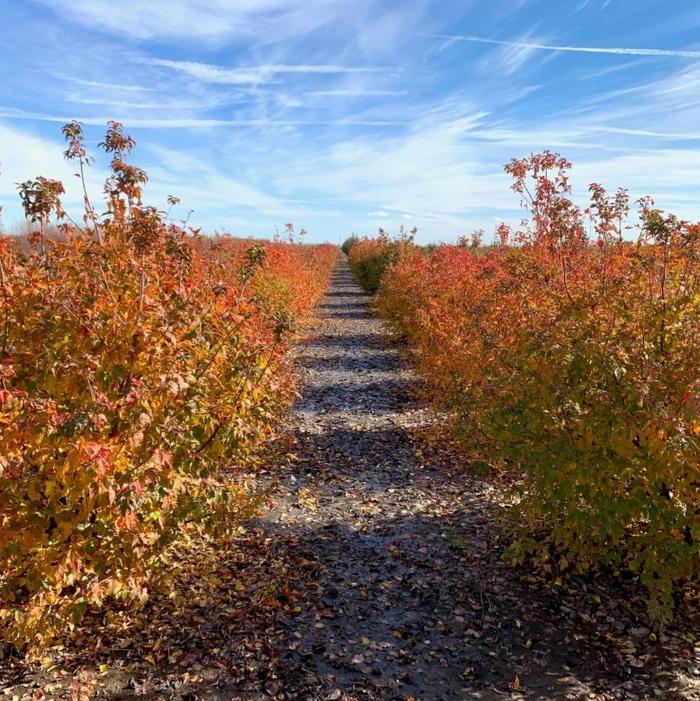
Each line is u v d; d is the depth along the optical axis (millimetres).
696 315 3811
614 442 3496
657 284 4297
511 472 6473
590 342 3658
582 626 3826
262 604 4082
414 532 5211
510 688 3316
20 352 3258
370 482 6395
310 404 9531
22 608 3221
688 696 3172
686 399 3238
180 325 3680
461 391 6297
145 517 3422
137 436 2920
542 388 3824
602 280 4520
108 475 2893
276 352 4926
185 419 3598
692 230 4008
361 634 3797
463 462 6934
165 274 4379
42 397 3246
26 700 3129
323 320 19922
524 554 4500
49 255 3996
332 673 3434
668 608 3523
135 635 3717
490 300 7410
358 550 4895
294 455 7008
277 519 5441
